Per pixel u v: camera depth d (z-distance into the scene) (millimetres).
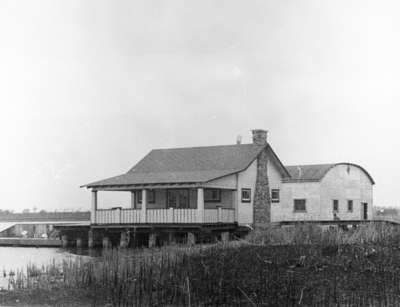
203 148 52625
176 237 44094
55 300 20125
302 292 18828
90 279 22016
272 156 50875
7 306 19438
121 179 48375
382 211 78812
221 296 19281
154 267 23016
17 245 54156
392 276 20906
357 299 18438
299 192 50625
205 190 48000
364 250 24766
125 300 19438
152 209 44656
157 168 51312
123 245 44938
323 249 25281
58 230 51000
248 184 48250
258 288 19797
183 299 19281
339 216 51500
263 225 39344
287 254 24656
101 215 47125
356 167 53844
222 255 24938
